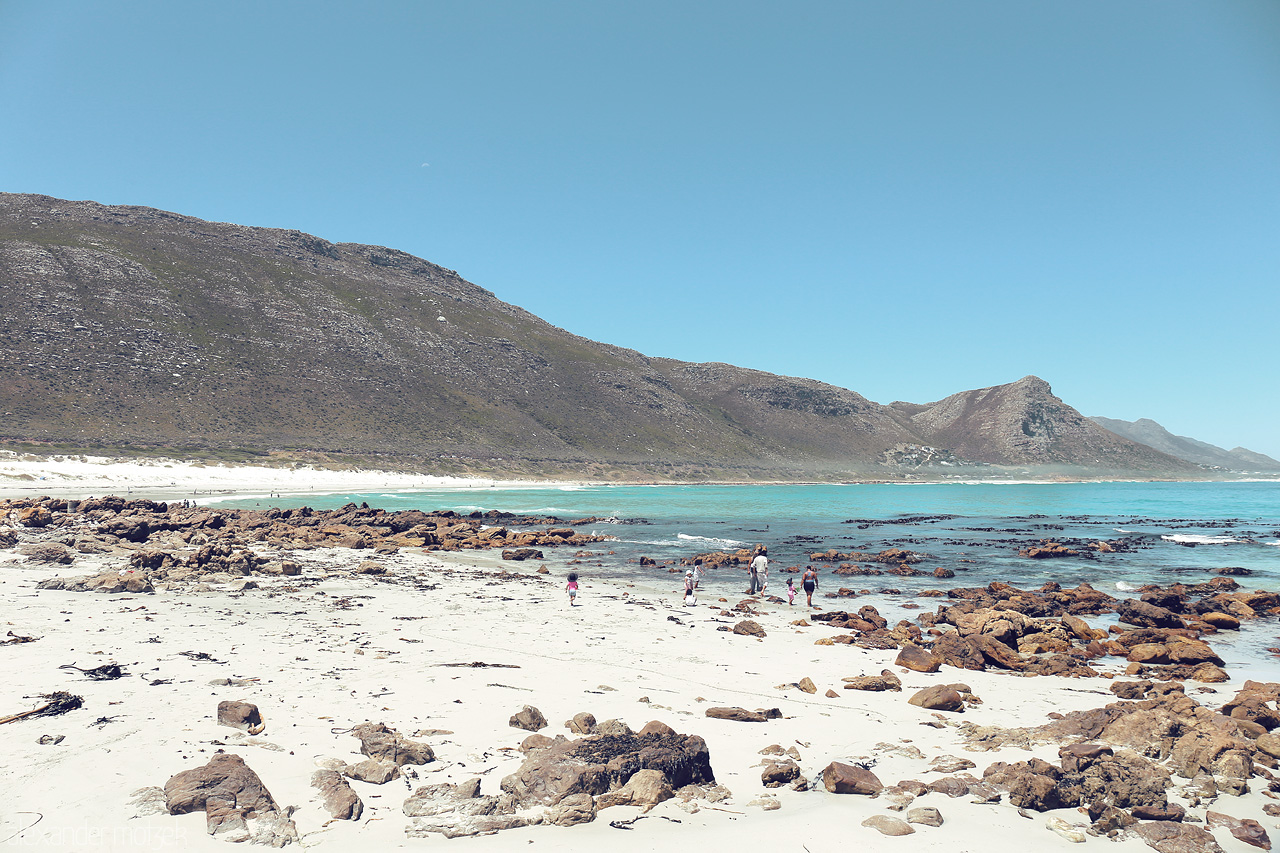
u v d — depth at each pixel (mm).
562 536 40969
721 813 6523
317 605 17578
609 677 11734
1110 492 149250
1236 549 41406
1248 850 6367
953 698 10789
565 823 6094
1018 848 6051
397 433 119375
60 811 5691
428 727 8469
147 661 10844
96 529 27047
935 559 35562
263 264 158625
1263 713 10344
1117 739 8906
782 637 16625
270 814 5770
